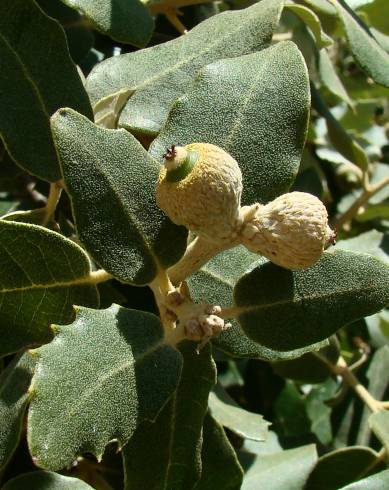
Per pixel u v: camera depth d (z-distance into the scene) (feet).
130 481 0.34
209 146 0.28
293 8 0.48
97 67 0.40
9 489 0.36
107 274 0.35
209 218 0.28
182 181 0.27
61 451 0.27
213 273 0.36
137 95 0.39
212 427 0.39
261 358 0.36
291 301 0.33
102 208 0.31
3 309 0.34
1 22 0.35
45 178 0.36
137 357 0.30
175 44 0.41
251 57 0.35
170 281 0.32
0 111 0.35
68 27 0.46
